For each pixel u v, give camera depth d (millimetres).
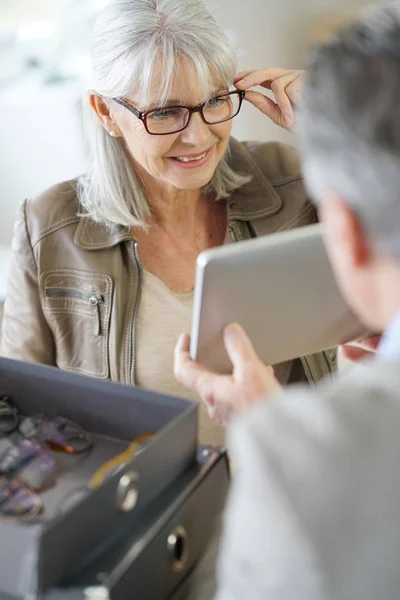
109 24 1433
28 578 815
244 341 1018
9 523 821
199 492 1009
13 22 3133
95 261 1611
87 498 848
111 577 836
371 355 1273
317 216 1671
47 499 1034
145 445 1035
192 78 1410
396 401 614
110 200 1603
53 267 1635
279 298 1048
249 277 1003
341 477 590
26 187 2898
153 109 1438
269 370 1178
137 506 934
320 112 654
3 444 1142
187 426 1013
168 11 1405
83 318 1628
